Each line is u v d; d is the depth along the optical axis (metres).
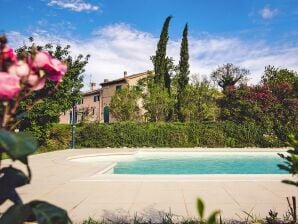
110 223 5.16
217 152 21.72
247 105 26.44
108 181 9.52
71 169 12.37
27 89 1.73
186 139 24.70
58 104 20.83
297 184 2.44
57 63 1.81
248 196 7.23
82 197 7.32
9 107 1.68
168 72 38.19
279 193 7.56
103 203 6.68
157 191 7.95
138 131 24.58
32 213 1.62
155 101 32.47
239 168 19.23
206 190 8.01
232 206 6.27
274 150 21.47
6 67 1.70
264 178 9.75
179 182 9.23
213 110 32.59
